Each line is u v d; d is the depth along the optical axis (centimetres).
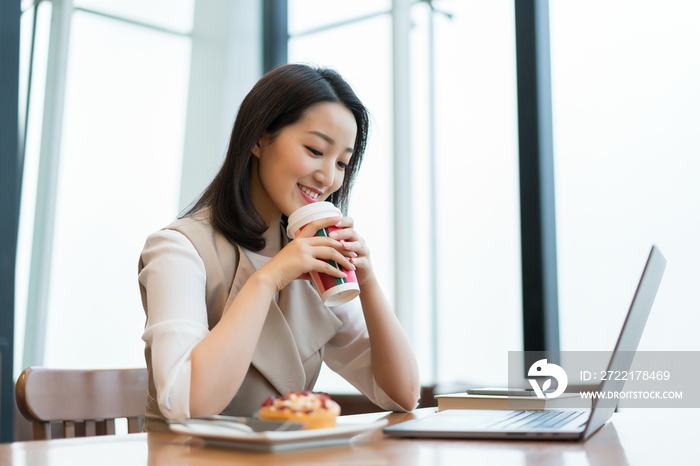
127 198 265
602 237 214
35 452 69
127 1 274
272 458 62
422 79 258
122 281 261
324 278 98
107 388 112
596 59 221
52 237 240
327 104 116
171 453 67
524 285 221
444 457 63
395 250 252
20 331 227
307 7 303
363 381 127
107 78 264
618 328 210
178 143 284
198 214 119
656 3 210
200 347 91
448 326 241
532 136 224
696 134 199
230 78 304
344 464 59
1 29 220
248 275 112
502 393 116
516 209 232
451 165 247
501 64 241
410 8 264
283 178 116
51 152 243
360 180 263
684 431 87
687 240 198
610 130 216
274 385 110
